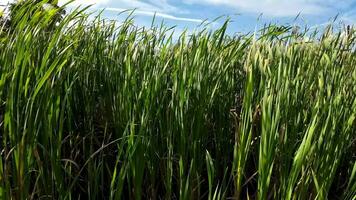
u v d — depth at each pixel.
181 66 1.54
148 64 1.69
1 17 1.58
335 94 1.53
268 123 1.26
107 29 2.06
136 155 1.29
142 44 1.90
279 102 1.30
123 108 1.57
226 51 1.86
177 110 1.45
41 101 1.17
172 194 1.65
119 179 1.21
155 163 1.54
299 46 1.81
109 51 1.97
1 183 1.06
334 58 1.71
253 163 1.82
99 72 1.86
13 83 1.11
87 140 1.73
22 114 1.16
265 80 1.56
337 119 1.47
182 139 1.40
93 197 1.38
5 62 1.21
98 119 1.86
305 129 1.56
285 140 1.39
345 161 1.85
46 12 1.36
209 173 1.27
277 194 1.45
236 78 2.08
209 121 1.68
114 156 1.75
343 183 1.82
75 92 1.75
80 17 1.91
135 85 1.53
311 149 1.30
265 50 1.90
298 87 1.57
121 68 1.74
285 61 1.61
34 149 1.17
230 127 1.76
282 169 1.37
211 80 1.59
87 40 1.90
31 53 1.26
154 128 1.54
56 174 1.20
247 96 1.32
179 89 1.46
